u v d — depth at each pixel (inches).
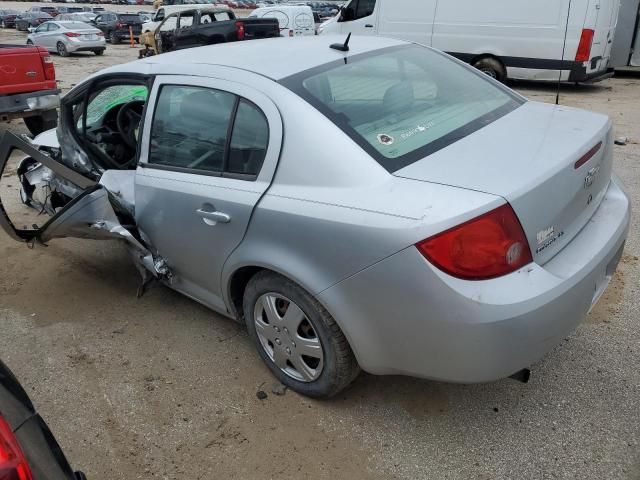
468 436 95.3
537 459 90.0
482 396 103.8
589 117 108.9
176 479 90.7
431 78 115.3
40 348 126.2
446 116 102.7
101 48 877.2
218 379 112.9
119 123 152.7
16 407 69.6
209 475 91.0
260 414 103.0
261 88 99.7
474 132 97.8
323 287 89.1
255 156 99.2
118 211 126.2
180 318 135.0
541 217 82.3
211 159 107.2
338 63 108.7
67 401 109.3
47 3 2370.8
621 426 95.3
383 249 80.5
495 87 122.5
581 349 114.5
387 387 107.8
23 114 301.3
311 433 98.0
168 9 775.1
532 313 77.7
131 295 147.1
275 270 95.3
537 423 97.0
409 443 94.7
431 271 77.4
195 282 120.3
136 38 1094.4
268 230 94.7
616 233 96.3
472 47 442.6
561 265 85.9
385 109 99.5
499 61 438.9
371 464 91.0
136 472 92.6
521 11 415.2
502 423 97.5
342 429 98.5
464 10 436.8
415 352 84.3
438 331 79.9
